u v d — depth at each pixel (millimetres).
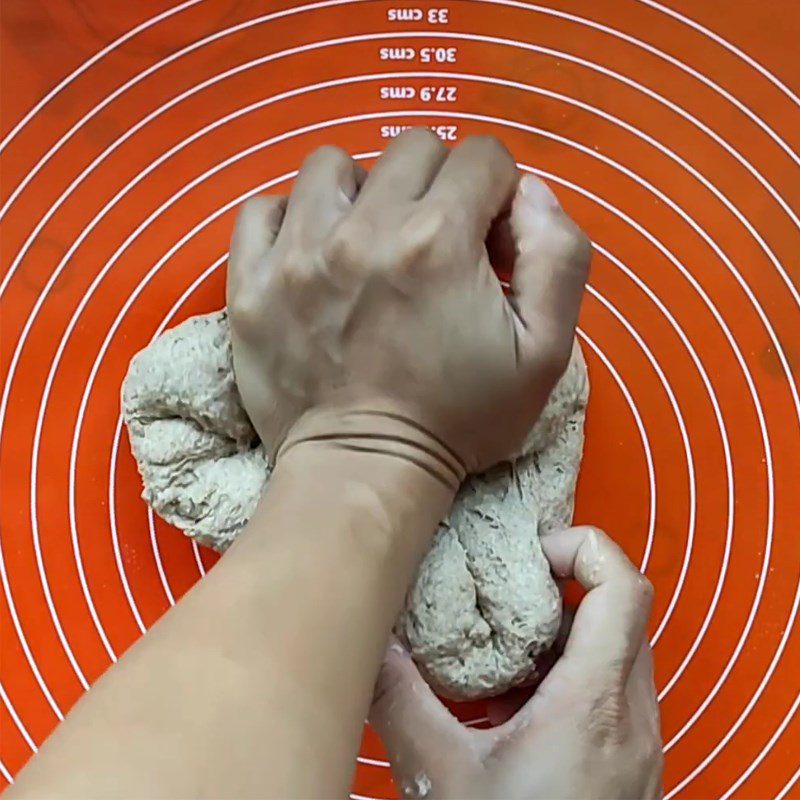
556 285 471
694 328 612
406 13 625
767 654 601
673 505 610
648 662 516
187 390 535
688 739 603
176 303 625
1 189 625
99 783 308
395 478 439
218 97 625
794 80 613
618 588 488
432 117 624
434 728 469
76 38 625
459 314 445
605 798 440
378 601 400
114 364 625
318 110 624
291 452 462
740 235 612
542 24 622
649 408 613
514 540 527
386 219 455
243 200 625
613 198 618
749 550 605
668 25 619
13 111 626
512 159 507
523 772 440
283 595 376
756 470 606
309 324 458
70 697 618
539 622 515
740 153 614
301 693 354
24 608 621
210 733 327
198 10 625
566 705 455
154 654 354
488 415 462
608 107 620
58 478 624
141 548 625
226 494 548
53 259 625
